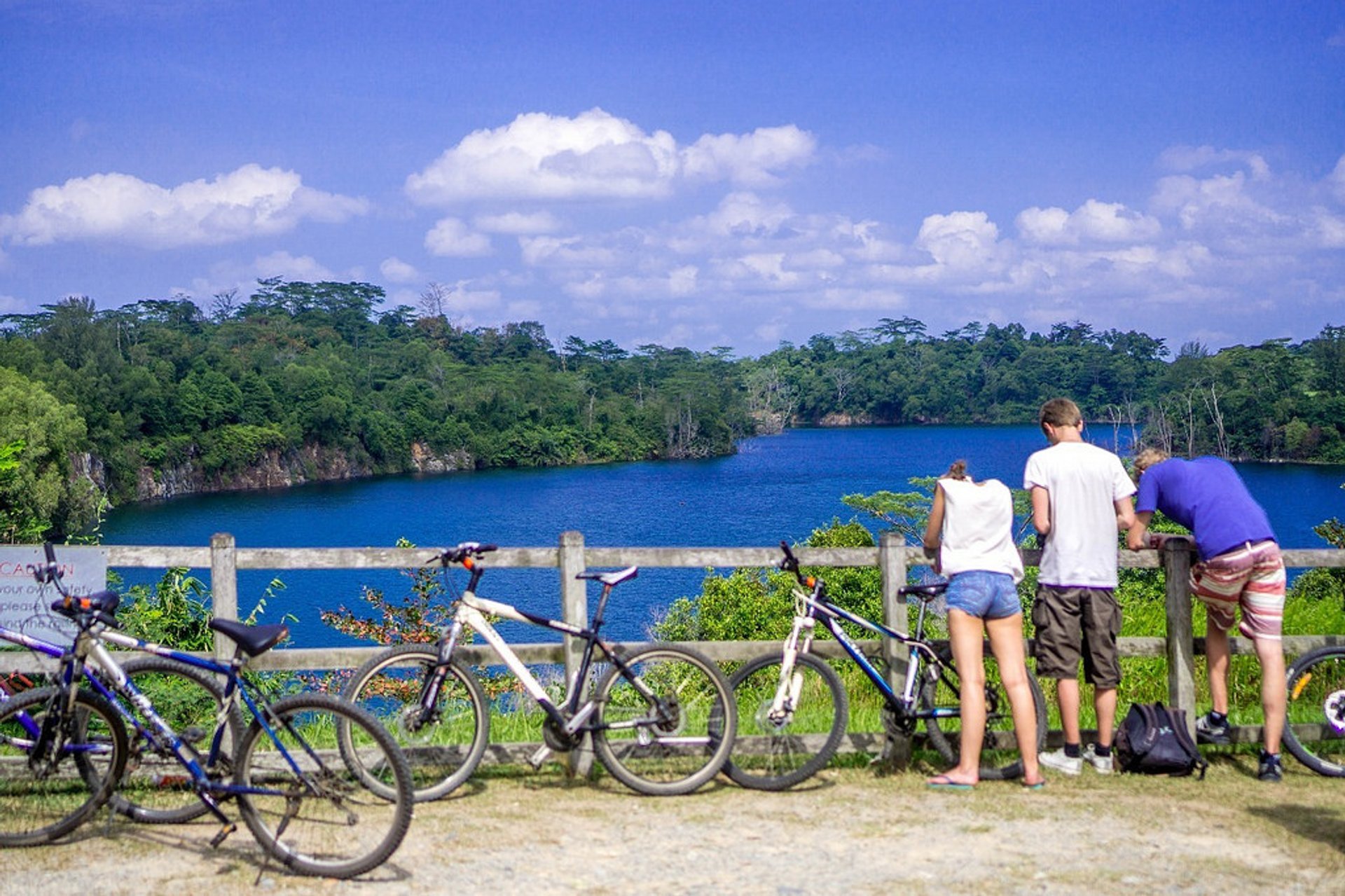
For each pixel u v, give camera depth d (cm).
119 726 513
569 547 605
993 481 612
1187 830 531
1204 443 16662
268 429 14738
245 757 484
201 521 10075
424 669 596
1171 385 18325
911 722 626
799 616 619
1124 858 492
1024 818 547
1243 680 842
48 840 505
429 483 14438
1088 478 612
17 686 688
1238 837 521
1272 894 451
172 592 977
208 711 578
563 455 17975
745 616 2350
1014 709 598
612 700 591
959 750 634
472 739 591
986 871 475
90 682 516
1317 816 555
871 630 633
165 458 13388
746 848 504
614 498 11594
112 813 529
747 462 17200
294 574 6178
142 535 9025
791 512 9944
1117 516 625
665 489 12612
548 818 544
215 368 15750
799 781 594
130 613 938
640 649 587
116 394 13438
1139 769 625
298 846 475
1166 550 652
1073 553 611
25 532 1109
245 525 9706
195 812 530
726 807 563
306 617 4847
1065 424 629
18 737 543
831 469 15325
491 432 17812
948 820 543
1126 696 841
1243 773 632
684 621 2562
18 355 13225
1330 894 451
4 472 1155
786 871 475
